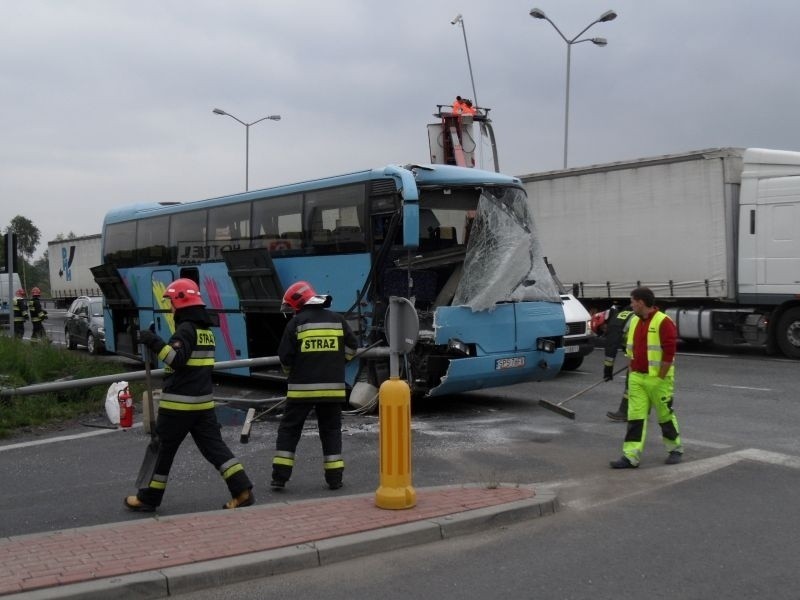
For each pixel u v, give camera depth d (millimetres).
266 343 14062
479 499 6625
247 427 9469
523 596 4898
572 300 16172
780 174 17391
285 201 13102
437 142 21172
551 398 12875
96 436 10516
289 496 7266
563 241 21672
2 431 10531
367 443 9609
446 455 8867
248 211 14016
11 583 4805
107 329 19828
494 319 11234
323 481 7832
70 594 4656
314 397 7348
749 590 4922
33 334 25906
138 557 5270
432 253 11414
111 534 5785
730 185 18188
